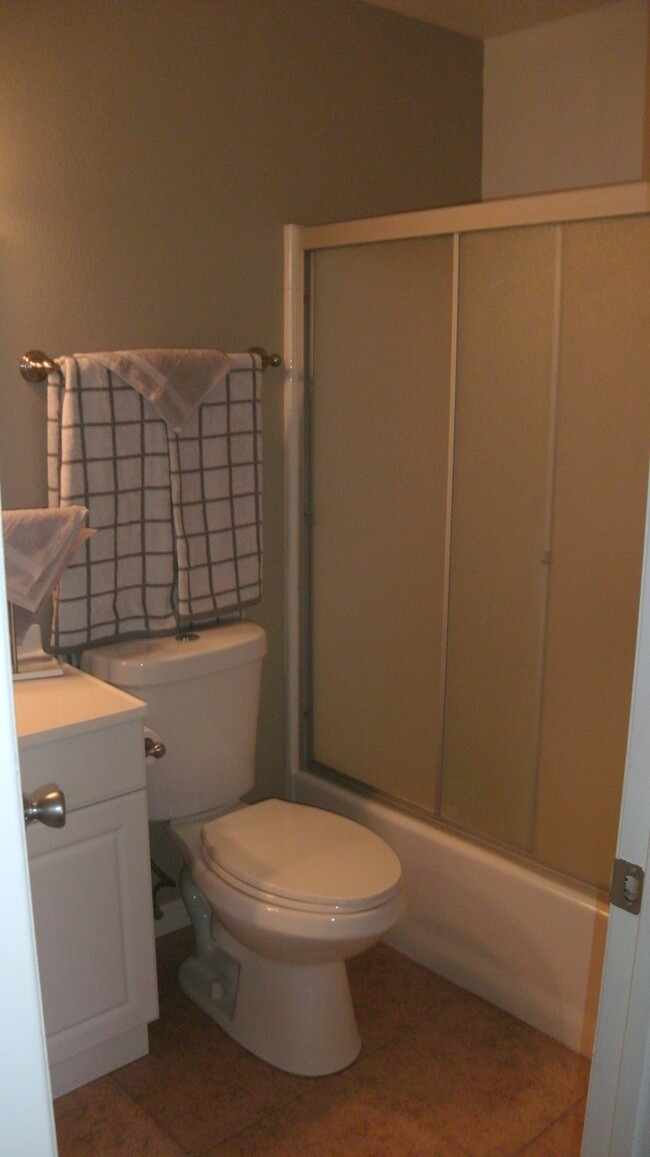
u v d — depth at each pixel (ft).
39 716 5.75
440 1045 6.82
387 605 8.14
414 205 9.06
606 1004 3.14
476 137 9.47
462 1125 6.09
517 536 7.14
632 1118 3.12
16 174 6.31
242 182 7.64
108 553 6.84
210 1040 6.88
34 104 6.29
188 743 7.01
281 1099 6.30
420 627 7.90
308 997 6.48
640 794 2.89
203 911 7.25
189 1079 6.47
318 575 8.74
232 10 7.27
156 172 7.06
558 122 8.86
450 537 7.56
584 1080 6.49
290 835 6.71
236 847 6.51
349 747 8.71
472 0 8.10
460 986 7.51
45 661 6.54
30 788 5.56
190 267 7.43
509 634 7.30
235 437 7.50
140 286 7.14
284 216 8.02
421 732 8.03
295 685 8.91
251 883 6.13
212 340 7.71
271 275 8.03
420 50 8.73
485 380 7.14
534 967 6.95
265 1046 6.63
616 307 6.32
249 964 6.76
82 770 5.77
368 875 6.18
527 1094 6.36
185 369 6.98
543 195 6.48
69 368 6.43
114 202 6.86
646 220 6.07
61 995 5.97
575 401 6.65
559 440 6.78
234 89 7.41
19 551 6.01
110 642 7.04
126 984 6.30
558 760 7.12
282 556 8.64
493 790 7.55
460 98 9.21
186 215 7.32
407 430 7.72
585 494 6.71
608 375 6.45
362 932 5.91
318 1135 6.00
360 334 7.93
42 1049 2.22
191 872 6.91
